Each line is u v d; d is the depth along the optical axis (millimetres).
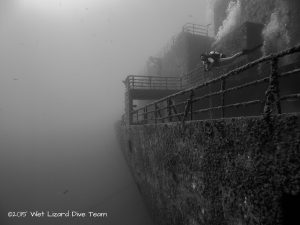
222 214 4387
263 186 3297
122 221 14898
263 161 3283
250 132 3545
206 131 4824
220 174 4371
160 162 7816
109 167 21859
